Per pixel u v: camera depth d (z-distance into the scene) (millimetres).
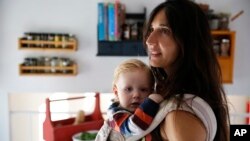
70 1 2252
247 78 2338
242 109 2463
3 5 2238
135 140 752
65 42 2209
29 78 2334
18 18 2256
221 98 783
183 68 721
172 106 671
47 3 2250
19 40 2184
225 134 799
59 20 2270
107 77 2348
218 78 777
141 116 729
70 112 2416
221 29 2188
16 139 2455
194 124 634
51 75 2270
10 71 2316
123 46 2238
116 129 873
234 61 2322
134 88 981
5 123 2389
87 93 2381
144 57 2252
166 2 746
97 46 2291
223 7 2260
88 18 2273
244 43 2301
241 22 2275
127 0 2250
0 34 2268
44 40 2201
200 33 716
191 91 710
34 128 2447
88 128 1902
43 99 2418
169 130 655
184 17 702
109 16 2166
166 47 717
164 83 793
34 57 2299
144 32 840
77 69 2334
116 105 1005
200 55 717
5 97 2352
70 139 1822
